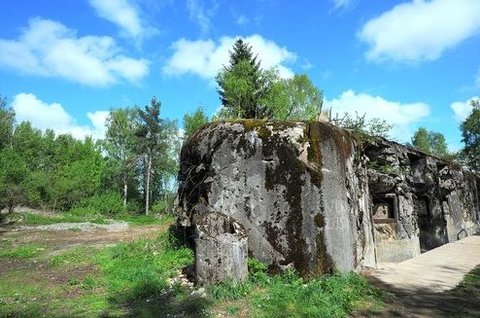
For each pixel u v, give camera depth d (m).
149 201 64.56
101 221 39.97
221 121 11.53
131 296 9.27
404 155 15.91
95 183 57.88
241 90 37.81
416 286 9.42
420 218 18.44
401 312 7.59
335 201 10.19
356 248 10.98
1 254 17.28
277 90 38.06
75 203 51.59
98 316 8.05
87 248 18.19
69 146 63.88
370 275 10.58
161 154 60.59
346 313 7.51
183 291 9.24
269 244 10.13
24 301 9.59
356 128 16.84
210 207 10.93
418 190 17.77
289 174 10.23
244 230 10.16
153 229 31.09
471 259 13.12
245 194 10.59
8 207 37.47
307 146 10.26
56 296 9.96
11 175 42.47
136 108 64.81
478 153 44.44
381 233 14.29
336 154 10.52
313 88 40.03
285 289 8.65
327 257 9.78
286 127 10.59
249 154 10.69
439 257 13.62
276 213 10.20
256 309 7.75
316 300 7.87
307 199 10.02
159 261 12.06
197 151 11.73
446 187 19.97
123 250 14.91
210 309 7.95
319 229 9.85
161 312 7.98
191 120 36.41
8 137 52.72
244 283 9.11
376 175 14.04
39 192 48.16
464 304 8.05
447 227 19.39
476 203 26.20
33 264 15.06
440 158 20.03
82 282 11.31
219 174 10.96
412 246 14.59
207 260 9.30
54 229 30.44
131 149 63.41
